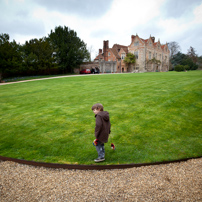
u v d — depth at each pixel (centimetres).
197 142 353
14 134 412
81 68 3503
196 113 520
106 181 255
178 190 230
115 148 340
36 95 877
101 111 290
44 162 299
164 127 428
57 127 445
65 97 787
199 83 1009
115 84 1111
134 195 224
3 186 251
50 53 2531
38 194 232
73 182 255
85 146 349
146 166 288
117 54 4206
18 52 2258
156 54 4381
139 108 571
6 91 1080
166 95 727
